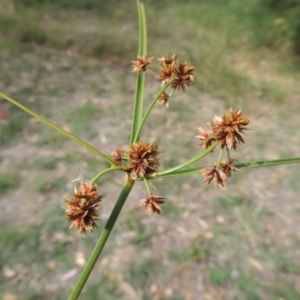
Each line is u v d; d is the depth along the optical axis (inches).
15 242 21.7
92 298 19.3
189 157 29.4
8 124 30.5
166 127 32.8
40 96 34.7
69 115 32.8
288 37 51.4
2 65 38.1
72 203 4.7
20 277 20.1
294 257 22.8
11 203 24.0
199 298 20.0
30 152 28.2
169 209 24.9
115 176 27.1
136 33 49.3
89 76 39.0
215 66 44.1
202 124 33.8
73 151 28.7
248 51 50.5
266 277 21.5
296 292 20.8
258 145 32.4
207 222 24.4
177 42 48.4
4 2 48.5
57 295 19.5
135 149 5.0
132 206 24.9
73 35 44.8
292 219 25.4
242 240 23.5
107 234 4.8
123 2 57.4
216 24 54.7
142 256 21.8
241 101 39.1
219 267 21.7
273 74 46.3
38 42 43.2
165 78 6.2
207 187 27.0
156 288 20.2
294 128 35.9
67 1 53.4
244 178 28.6
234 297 20.3
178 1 59.7
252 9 55.2
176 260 21.8
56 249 21.6
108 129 31.6
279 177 29.1
